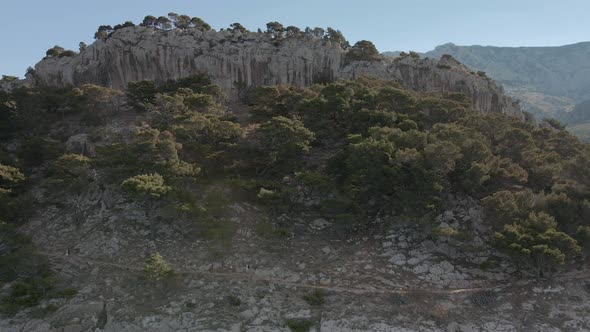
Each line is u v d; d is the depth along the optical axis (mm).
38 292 49438
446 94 94438
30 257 53469
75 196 63812
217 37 118625
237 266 53531
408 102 80062
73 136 78625
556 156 66625
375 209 61719
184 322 46500
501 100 119688
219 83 112688
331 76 115438
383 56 122750
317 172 63000
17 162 69750
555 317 46906
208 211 58938
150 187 53719
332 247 56906
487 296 49344
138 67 115688
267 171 67938
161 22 123938
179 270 52938
